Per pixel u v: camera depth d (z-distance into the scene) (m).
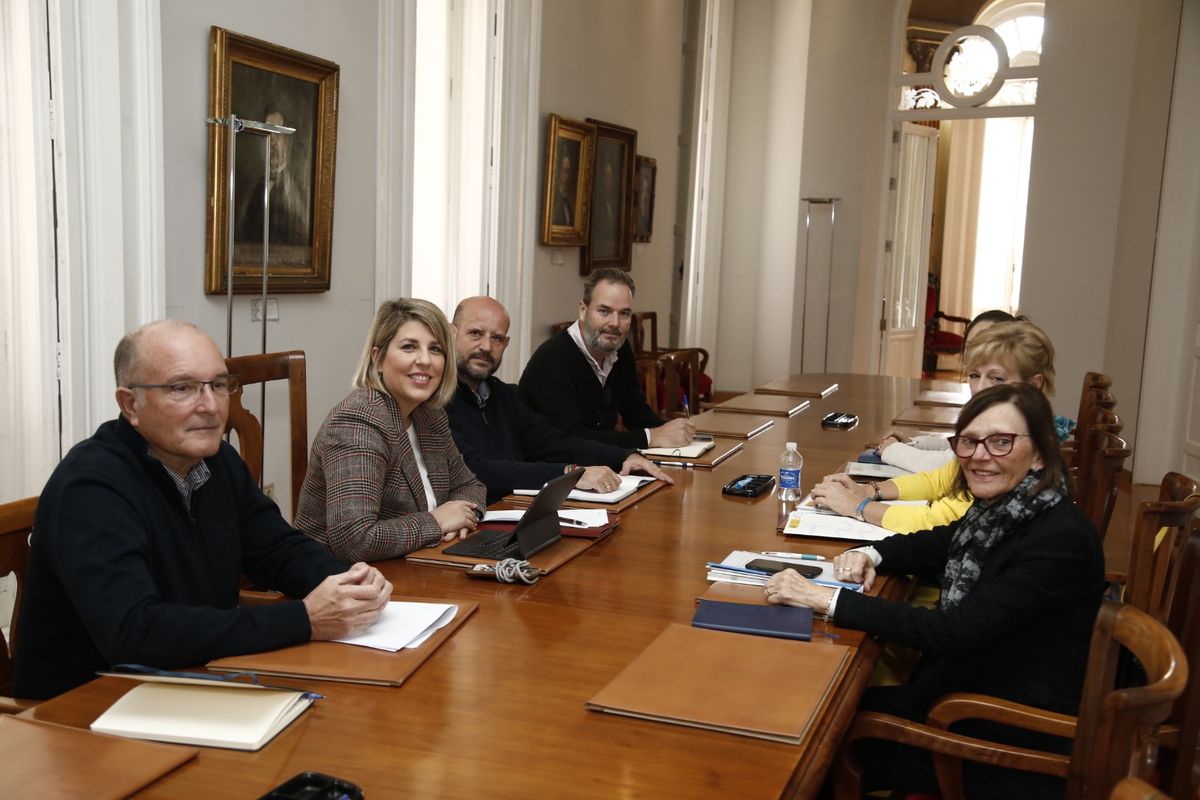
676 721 1.62
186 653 1.80
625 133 8.95
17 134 3.69
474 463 3.39
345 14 5.14
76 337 3.84
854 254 10.40
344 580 1.93
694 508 3.16
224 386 2.08
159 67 4.02
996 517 2.18
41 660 1.97
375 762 1.48
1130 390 8.31
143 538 1.94
